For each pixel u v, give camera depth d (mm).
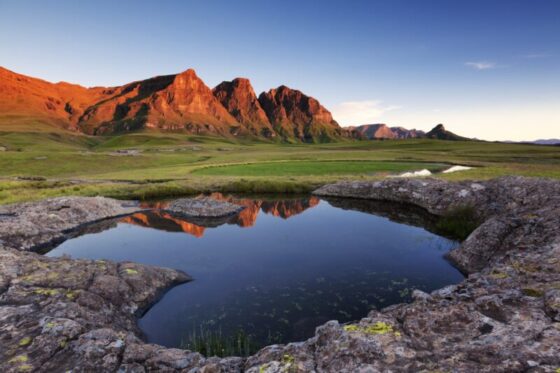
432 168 59438
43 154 83250
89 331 7867
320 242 19594
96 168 73938
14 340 7480
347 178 43438
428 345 6340
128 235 21984
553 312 6785
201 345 9305
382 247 18469
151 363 6801
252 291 13039
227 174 54688
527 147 127188
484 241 14859
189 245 19469
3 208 24484
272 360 6641
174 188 38406
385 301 11953
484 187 24406
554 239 11977
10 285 10734
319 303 11898
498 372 5199
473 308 7469
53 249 19125
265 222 25250
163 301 12336
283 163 72250
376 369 5691
